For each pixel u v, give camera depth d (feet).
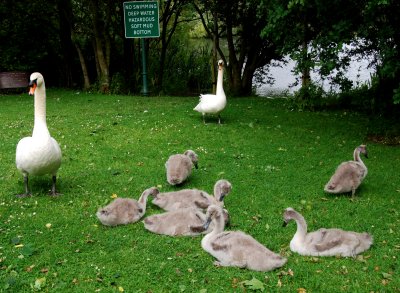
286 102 56.54
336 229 21.27
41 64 75.97
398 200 27.25
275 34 43.65
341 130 43.21
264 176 31.14
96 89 68.90
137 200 26.09
